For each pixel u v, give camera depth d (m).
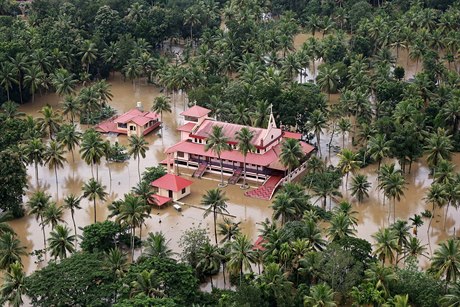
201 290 138.12
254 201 180.50
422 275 130.62
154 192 171.25
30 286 124.31
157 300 117.44
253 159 189.25
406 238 145.50
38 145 182.38
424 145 194.38
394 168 180.50
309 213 150.75
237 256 132.12
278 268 127.31
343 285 128.38
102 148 184.25
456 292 121.94
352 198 180.25
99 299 121.25
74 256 133.25
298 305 126.38
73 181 191.00
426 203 175.38
